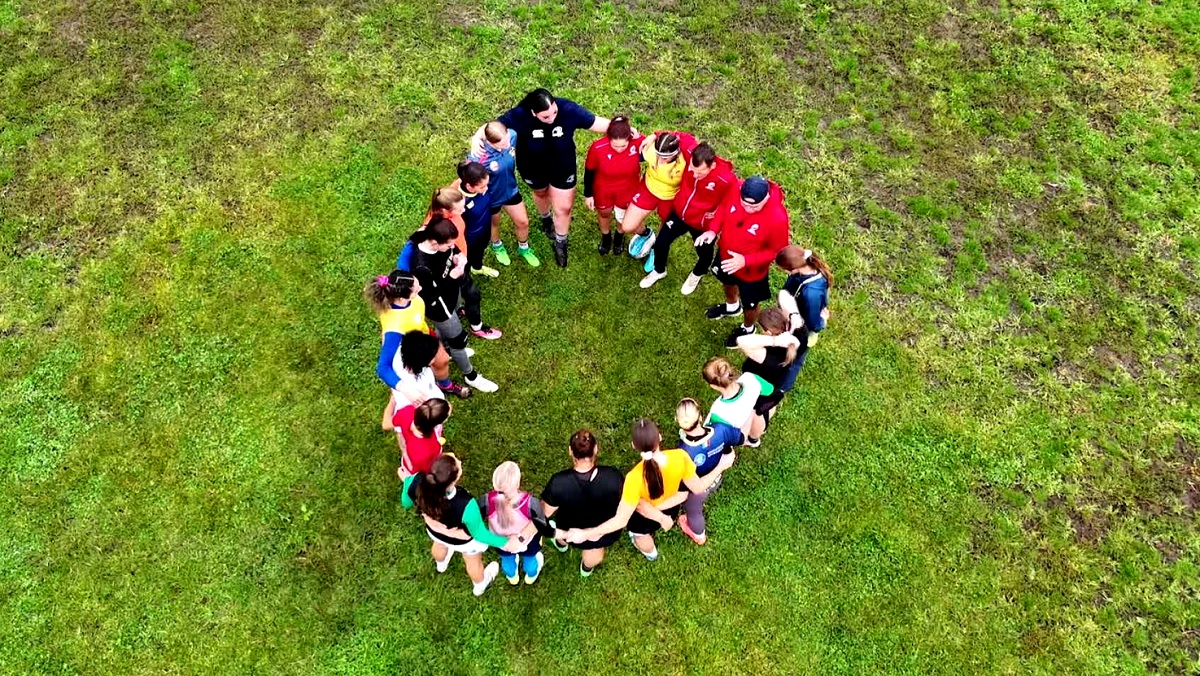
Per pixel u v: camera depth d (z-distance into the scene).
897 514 6.81
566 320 7.94
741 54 10.01
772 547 6.64
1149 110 9.62
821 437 7.23
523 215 7.76
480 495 6.92
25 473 6.84
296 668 6.02
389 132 9.20
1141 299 8.12
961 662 6.11
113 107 9.27
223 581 6.36
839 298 8.08
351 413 7.27
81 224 8.34
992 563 6.55
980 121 9.50
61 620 6.15
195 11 10.17
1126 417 7.36
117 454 6.96
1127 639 6.21
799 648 6.17
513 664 6.08
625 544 6.62
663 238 7.59
